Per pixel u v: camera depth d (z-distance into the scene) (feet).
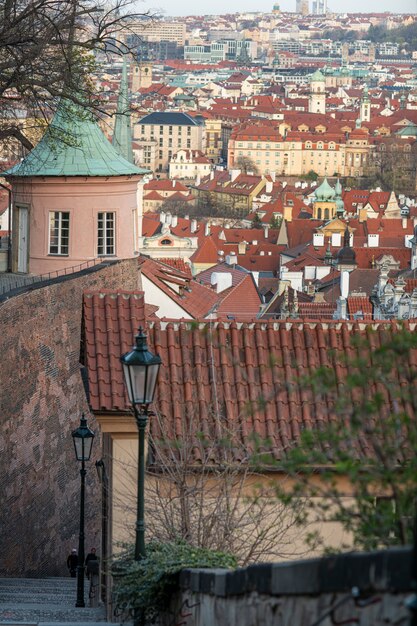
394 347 67.21
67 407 218.59
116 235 290.56
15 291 200.03
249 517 110.11
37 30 231.91
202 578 83.61
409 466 65.62
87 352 132.77
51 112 248.73
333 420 126.62
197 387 130.82
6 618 135.85
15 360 193.06
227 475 112.57
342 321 136.15
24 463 196.54
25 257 290.97
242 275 650.84
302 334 134.92
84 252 288.10
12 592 168.04
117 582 111.24
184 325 135.85
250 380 131.13
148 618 100.78
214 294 374.84
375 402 66.39
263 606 68.80
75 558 213.05
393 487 63.62
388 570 52.70
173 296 347.56
